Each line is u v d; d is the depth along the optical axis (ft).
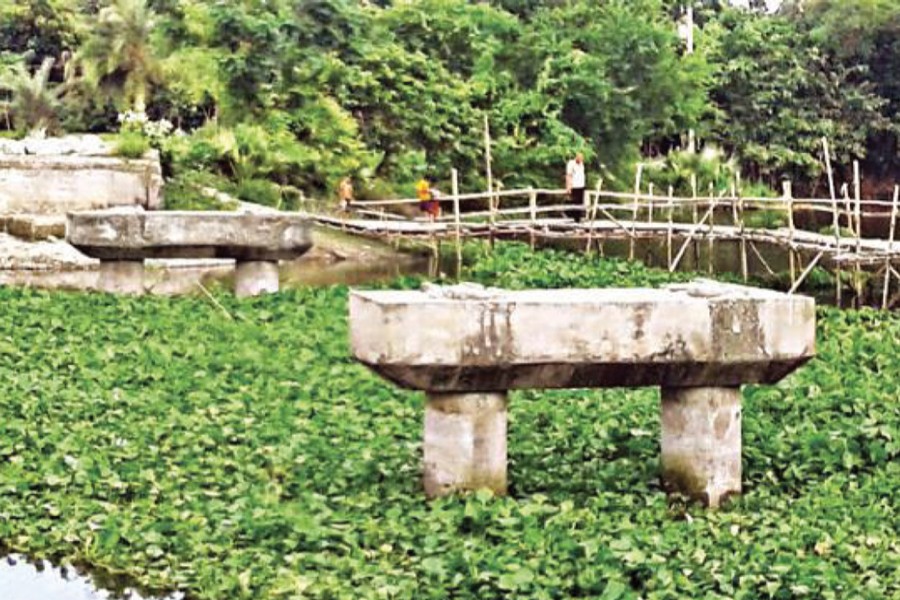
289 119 120.67
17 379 48.98
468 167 131.13
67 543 34.35
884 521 34.09
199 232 71.36
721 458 35.65
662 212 124.57
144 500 36.29
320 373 51.44
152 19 135.44
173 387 48.65
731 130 160.97
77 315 62.90
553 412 44.21
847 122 165.58
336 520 34.04
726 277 91.15
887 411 43.86
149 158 103.35
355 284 85.20
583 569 30.17
